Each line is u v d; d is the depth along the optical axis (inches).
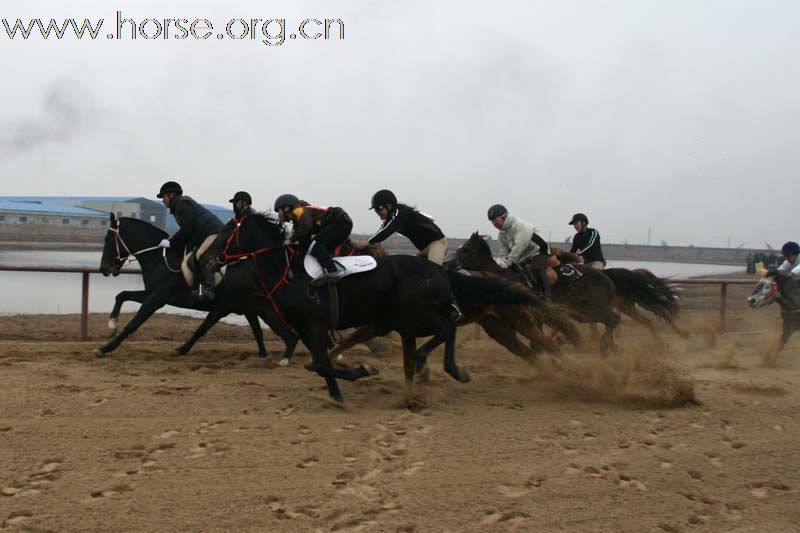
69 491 180.1
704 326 478.6
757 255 1347.2
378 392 298.2
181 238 354.3
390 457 212.2
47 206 1926.7
